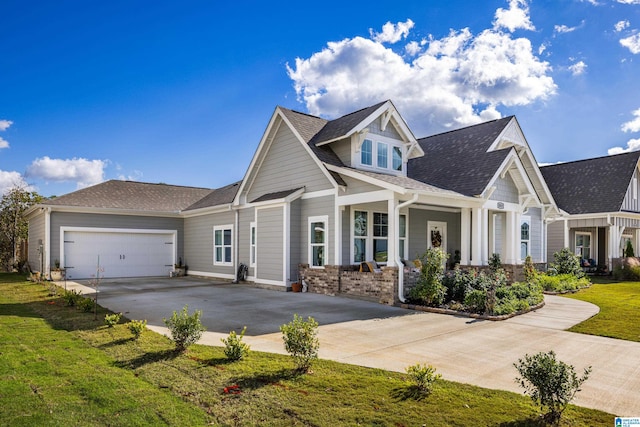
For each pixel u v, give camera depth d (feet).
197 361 20.52
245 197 63.62
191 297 45.39
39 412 14.29
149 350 22.38
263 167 60.59
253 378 18.15
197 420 13.99
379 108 51.57
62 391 16.22
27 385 16.76
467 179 52.49
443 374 19.63
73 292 40.14
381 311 36.83
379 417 14.39
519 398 16.46
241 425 13.73
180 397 15.97
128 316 33.55
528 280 50.55
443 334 28.19
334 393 16.56
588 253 89.66
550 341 26.45
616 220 77.66
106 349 22.54
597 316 34.78
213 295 47.14
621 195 78.18
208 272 71.97
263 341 25.75
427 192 42.42
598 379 19.27
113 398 15.61
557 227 83.56
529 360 15.71
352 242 50.01
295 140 54.95
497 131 61.36
